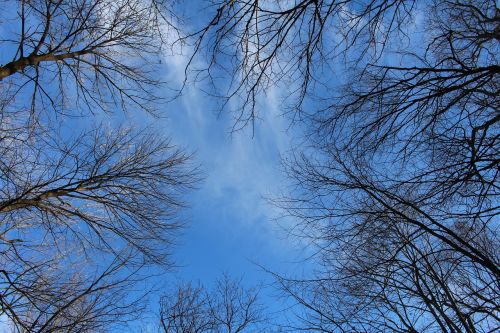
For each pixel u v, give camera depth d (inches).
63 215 256.8
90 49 265.1
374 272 236.8
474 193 189.5
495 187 178.1
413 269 228.8
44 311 190.7
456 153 185.9
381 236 220.1
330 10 159.8
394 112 184.7
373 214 215.2
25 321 187.3
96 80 282.0
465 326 205.5
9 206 222.2
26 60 224.5
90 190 266.4
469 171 174.7
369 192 207.9
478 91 168.1
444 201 192.5
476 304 232.8
